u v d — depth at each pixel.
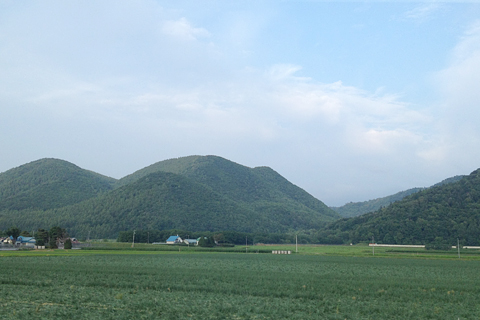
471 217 187.62
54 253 104.50
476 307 36.75
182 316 30.33
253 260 92.44
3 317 28.81
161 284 45.06
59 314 29.94
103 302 34.75
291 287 45.38
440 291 45.59
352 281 51.53
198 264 76.38
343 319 30.56
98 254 103.00
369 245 181.25
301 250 154.62
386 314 32.44
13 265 63.47
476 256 121.25
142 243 172.88
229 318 30.03
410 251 143.38
